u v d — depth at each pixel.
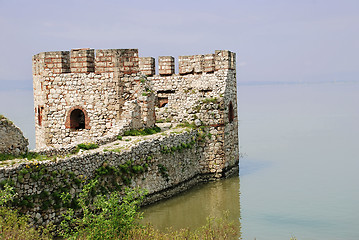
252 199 30.25
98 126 31.98
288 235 24.05
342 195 31.41
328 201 30.00
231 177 35.78
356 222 26.00
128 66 32.00
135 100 31.22
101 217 18.91
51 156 23.16
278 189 32.84
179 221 25.67
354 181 35.38
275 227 25.27
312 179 36.00
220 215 26.89
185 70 38.19
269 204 29.23
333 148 51.41
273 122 79.44
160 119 37.34
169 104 38.72
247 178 36.09
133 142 27.31
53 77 32.06
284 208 28.45
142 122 32.00
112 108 31.84
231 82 36.50
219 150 34.09
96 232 18.58
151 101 32.81
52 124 32.31
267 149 51.12
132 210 19.62
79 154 23.34
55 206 21.20
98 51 31.67
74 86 31.95
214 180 34.28
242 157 46.09
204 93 35.16
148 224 22.38
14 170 19.77
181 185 31.16
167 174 29.42
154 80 38.91
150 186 27.78
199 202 29.33
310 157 45.78
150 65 39.06
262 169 39.84
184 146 31.38
